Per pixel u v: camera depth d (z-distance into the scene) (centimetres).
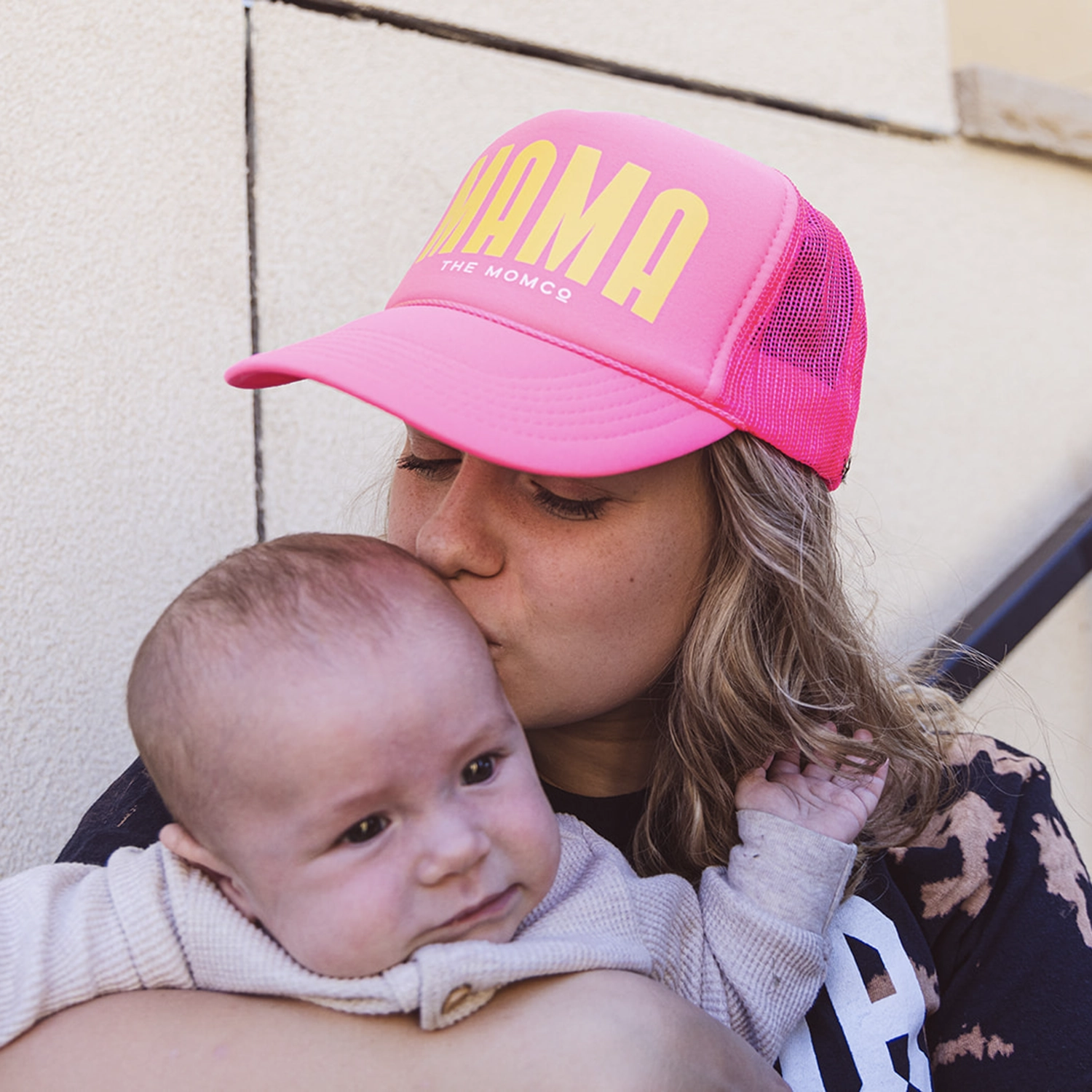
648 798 109
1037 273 258
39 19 141
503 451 83
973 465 246
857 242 228
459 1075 73
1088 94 261
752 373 96
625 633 95
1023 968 109
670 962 92
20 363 140
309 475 168
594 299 92
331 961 77
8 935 82
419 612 85
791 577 102
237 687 79
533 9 187
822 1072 97
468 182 108
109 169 147
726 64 210
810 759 108
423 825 79
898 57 233
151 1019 77
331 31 168
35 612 140
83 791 143
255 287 162
